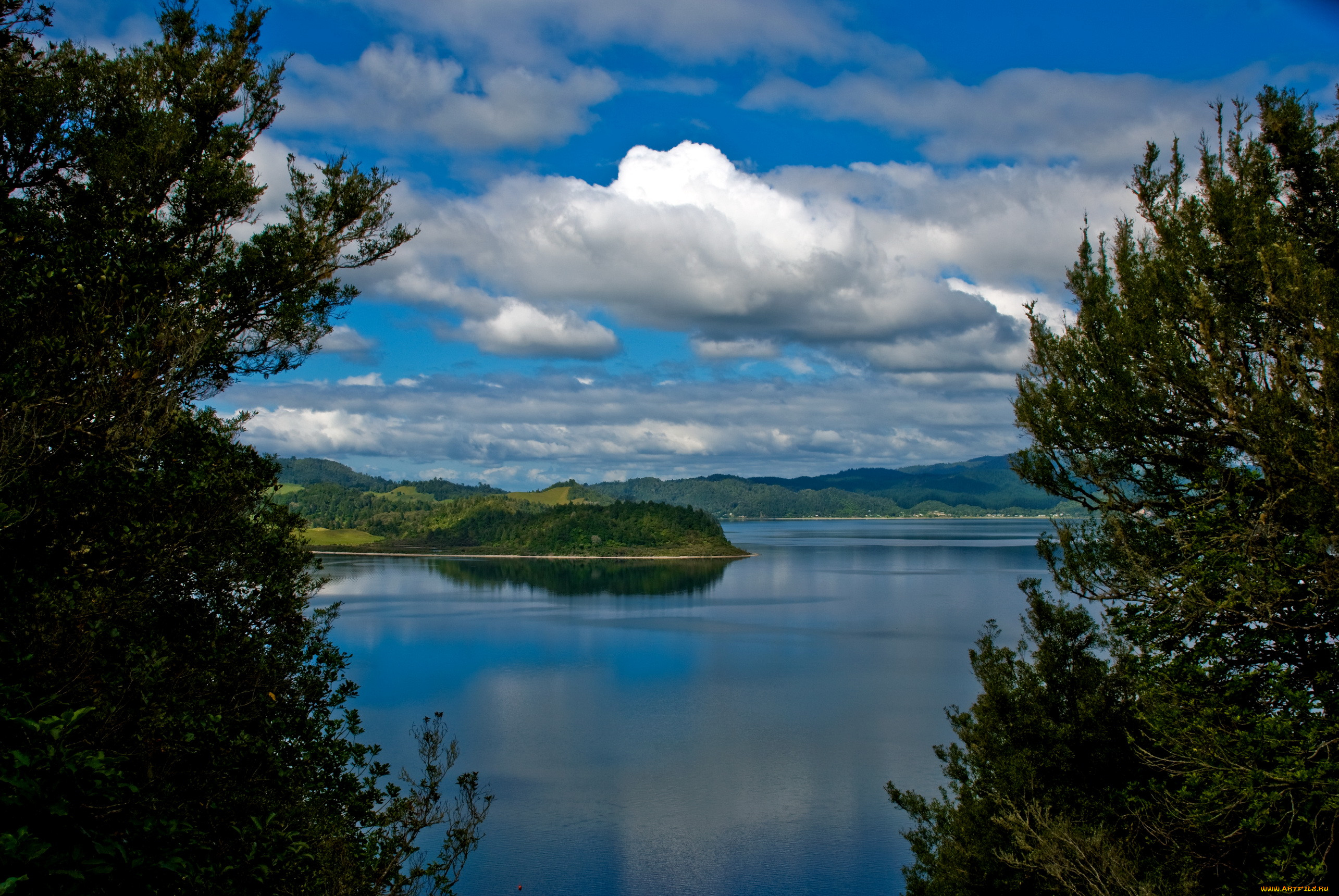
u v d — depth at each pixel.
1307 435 11.18
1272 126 12.75
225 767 11.12
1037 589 17.89
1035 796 15.62
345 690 15.15
